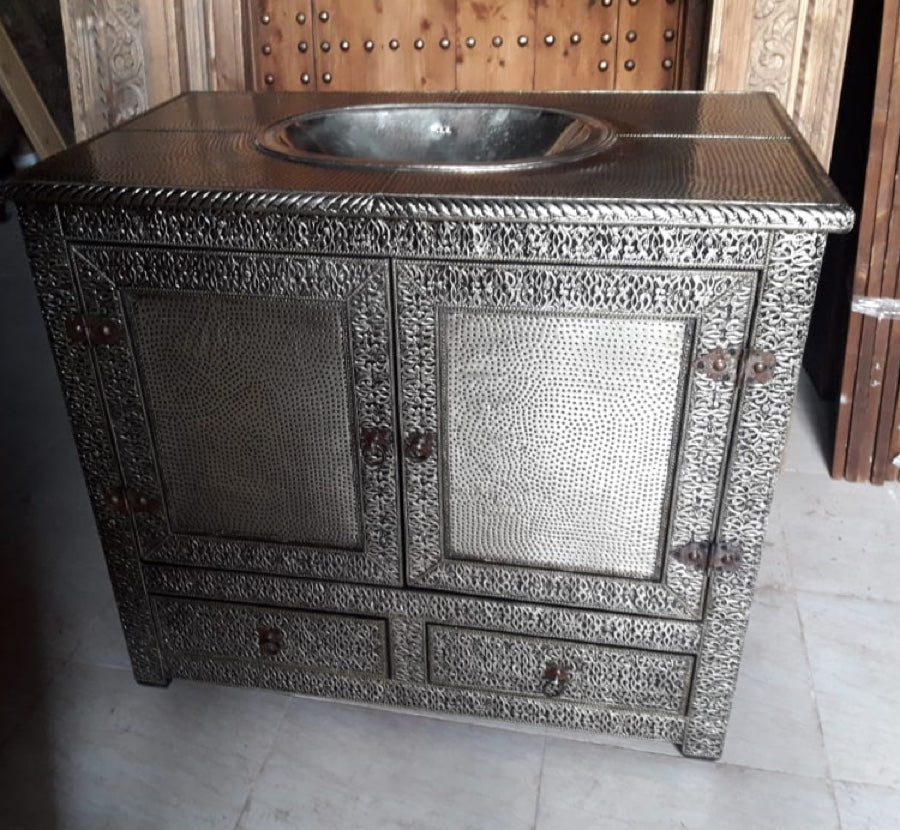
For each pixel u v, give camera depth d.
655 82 1.81
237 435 1.22
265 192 1.04
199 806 1.27
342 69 1.89
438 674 1.34
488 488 1.19
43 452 2.09
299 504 1.25
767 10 1.55
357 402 1.16
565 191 1.02
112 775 1.32
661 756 1.34
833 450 1.99
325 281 1.09
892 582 1.66
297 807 1.27
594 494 1.17
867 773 1.30
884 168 1.71
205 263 1.11
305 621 1.34
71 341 1.19
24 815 1.26
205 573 1.33
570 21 1.79
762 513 1.14
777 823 1.24
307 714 1.42
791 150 1.18
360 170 1.11
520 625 1.27
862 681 1.45
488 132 1.48
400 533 1.24
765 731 1.37
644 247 1.01
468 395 1.13
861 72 1.85
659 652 1.25
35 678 1.49
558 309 1.06
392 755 1.34
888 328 1.80
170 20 1.71
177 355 1.18
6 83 2.57
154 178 1.10
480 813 1.26
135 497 1.29
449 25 1.83
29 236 1.13
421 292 1.08
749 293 1.02
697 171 1.09
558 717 1.33
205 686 1.47
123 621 1.41
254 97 1.58
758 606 1.60
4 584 1.69
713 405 1.08
